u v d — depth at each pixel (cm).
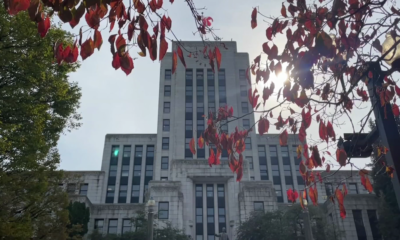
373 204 4062
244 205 4369
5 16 1363
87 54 395
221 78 6581
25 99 1441
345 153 583
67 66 1723
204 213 4566
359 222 3991
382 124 502
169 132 6162
